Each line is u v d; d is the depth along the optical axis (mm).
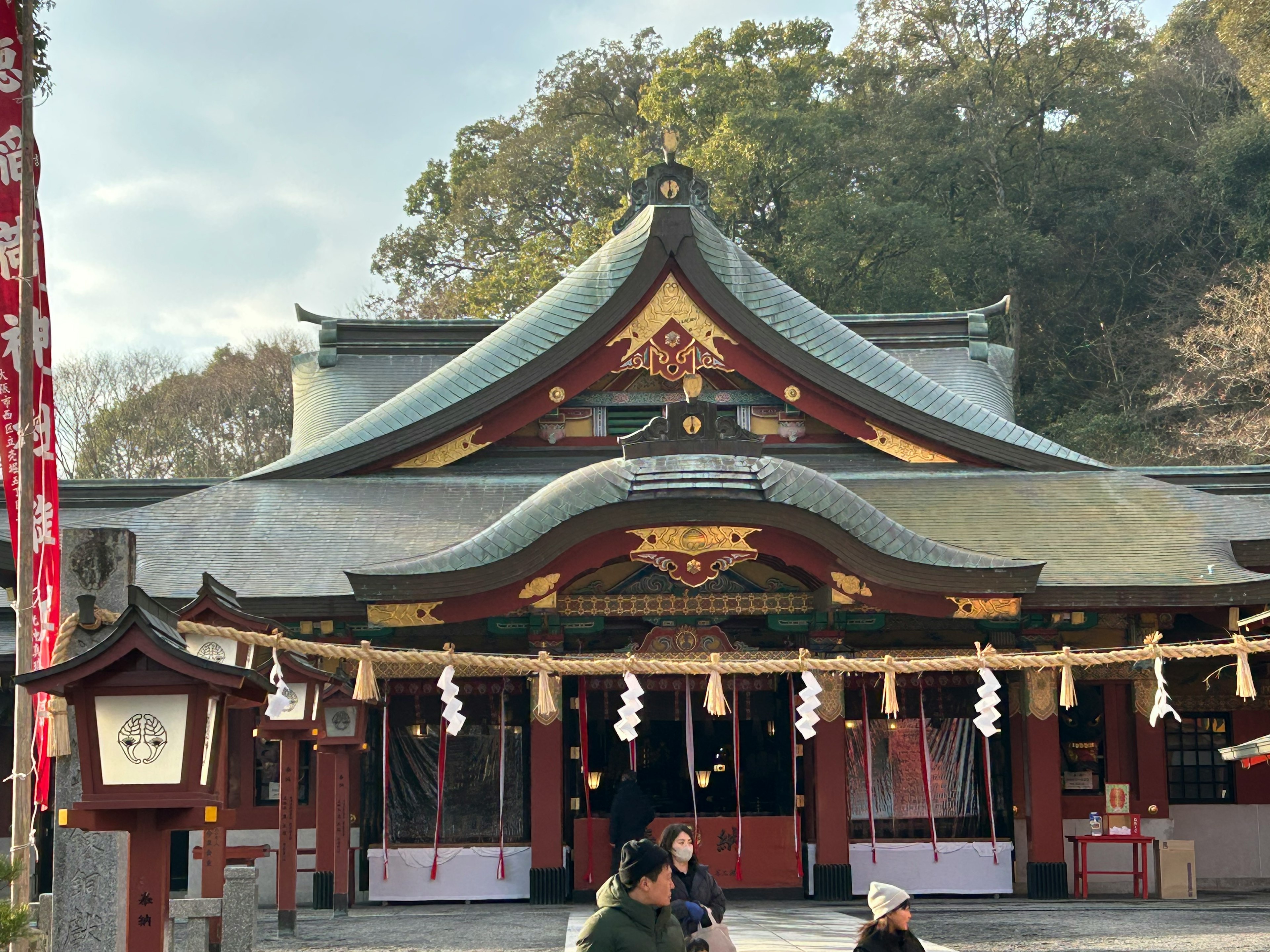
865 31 68562
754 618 21906
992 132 60062
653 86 62531
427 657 10641
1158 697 11484
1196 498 23172
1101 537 21594
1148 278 60250
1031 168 62031
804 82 61594
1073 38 63344
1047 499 22906
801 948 14281
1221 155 57938
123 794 8102
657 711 22141
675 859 10055
